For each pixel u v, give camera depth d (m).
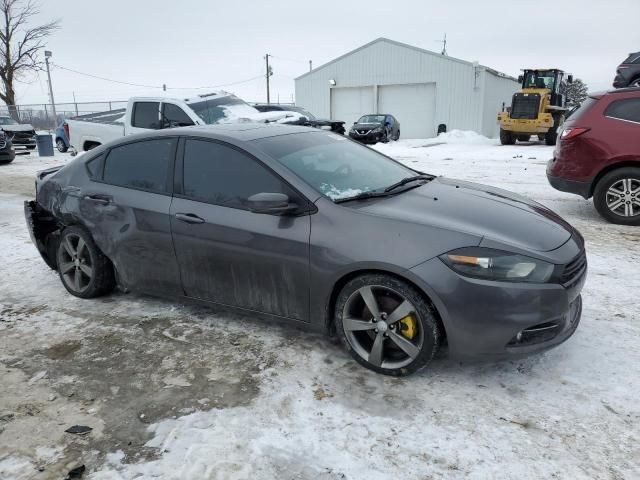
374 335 3.21
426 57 28.08
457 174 11.43
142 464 2.50
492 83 28.66
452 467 2.41
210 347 3.62
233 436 2.68
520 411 2.79
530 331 2.89
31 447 2.65
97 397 3.08
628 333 3.57
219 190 3.68
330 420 2.78
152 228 3.91
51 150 20.20
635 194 6.41
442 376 3.16
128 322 4.07
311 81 31.62
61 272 4.69
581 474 2.33
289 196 3.40
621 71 14.69
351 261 3.09
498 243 2.92
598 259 5.18
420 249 2.95
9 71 38.62
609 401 2.84
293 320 3.47
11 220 7.86
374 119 24.58
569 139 6.68
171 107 9.86
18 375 3.36
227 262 3.59
